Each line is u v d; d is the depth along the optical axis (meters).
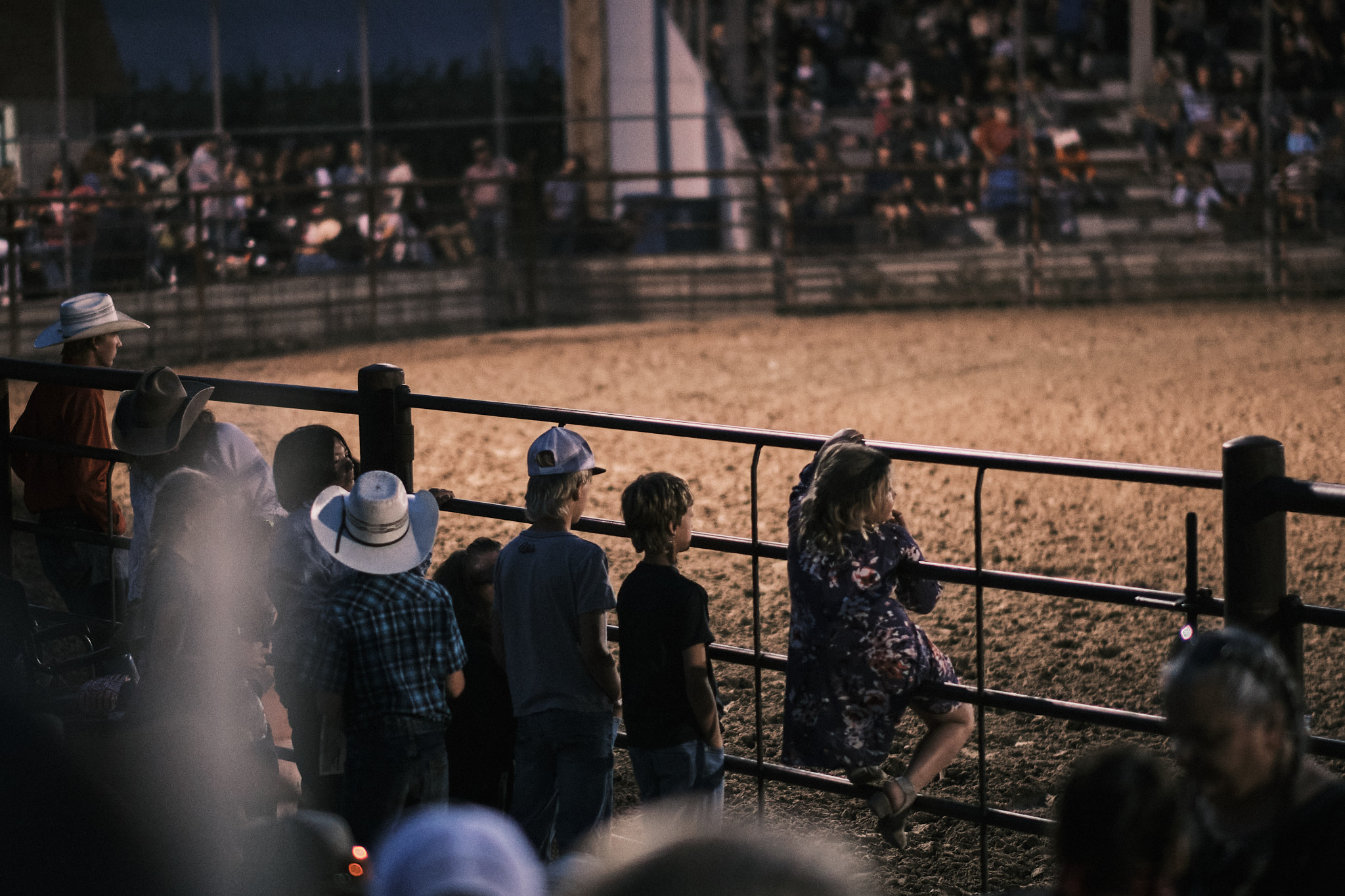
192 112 45.78
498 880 2.67
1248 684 4.77
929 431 25.94
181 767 8.27
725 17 49.25
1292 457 22.97
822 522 8.51
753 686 13.68
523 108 49.00
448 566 10.02
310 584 9.28
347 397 10.68
